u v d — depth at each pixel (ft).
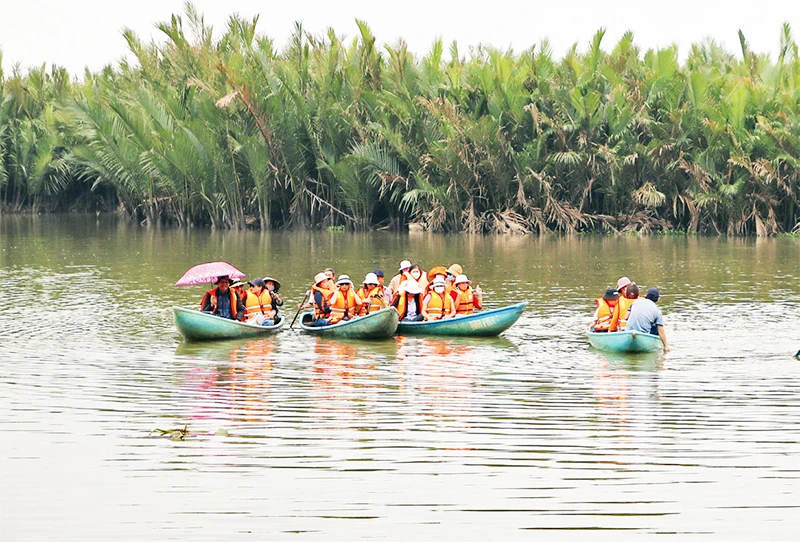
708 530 63.21
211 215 336.08
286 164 327.88
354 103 326.24
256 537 62.08
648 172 320.09
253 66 322.96
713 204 312.50
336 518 64.95
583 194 320.29
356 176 323.57
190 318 127.13
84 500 67.82
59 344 126.31
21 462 75.41
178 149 323.16
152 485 70.64
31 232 316.81
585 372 109.60
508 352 122.01
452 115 312.29
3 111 398.21
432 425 86.02
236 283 141.69
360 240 291.17
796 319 146.30
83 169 397.80
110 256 239.71
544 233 315.78
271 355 120.16
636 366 112.57
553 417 88.89
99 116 339.36
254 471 73.56
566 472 73.51
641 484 70.95
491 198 327.06
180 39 337.11
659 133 313.32
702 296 172.04
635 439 81.71
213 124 327.06
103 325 141.08
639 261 230.27
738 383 103.35
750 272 208.33
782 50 338.95
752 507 66.80
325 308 137.18
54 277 197.98
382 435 82.94
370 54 329.52
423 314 139.23
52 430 84.12
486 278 197.98
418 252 252.62
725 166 311.68
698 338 130.82
